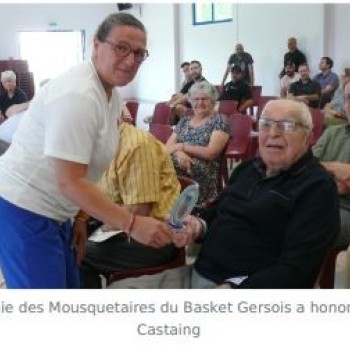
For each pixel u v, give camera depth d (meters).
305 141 1.51
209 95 2.99
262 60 9.04
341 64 7.71
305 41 8.13
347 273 1.38
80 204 1.28
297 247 1.41
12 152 1.42
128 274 1.81
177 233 1.45
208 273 1.60
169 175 1.98
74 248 1.62
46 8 11.52
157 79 12.02
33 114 1.34
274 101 1.56
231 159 3.98
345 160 2.34
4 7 11.08
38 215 1.41
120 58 1.27
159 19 11.52
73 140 1.23
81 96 1.23
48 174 1.36
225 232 1.58
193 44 10.70
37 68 11.64
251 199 1.58
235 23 9.50
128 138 1.88
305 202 1.45
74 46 11.92
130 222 1.32
